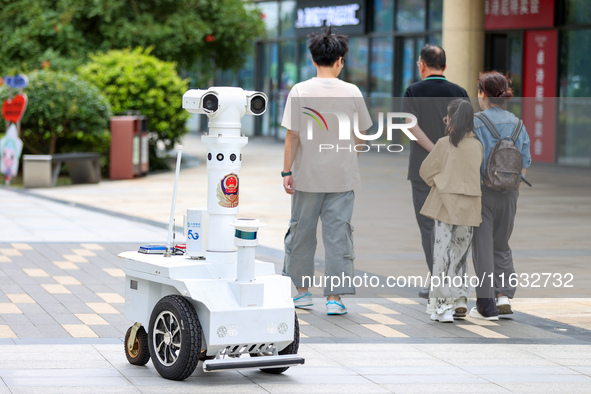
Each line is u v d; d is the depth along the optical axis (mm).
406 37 31016
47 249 12453
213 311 6273
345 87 8922
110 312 8727
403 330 8398
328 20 34031
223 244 6594
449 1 22531
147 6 29359
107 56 26109
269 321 6473
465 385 6559
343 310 9016
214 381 6512
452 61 22594
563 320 9016
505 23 26766
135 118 24188
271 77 38844
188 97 6586
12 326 8062
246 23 30578
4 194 20031
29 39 27922
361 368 6988
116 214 16531
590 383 6688
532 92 26297
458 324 8727
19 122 22562
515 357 7465
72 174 22766
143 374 6641
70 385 6258
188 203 18484
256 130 40125
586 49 24672
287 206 17891
